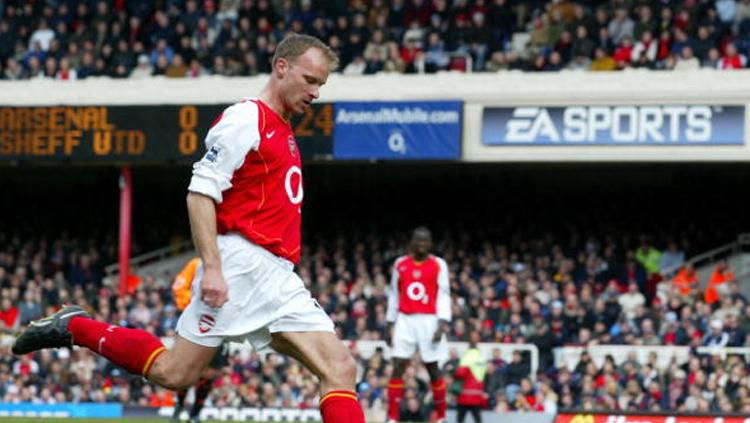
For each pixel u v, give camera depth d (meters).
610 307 64.31
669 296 66.62
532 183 84.94
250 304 17.80
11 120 78.88
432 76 75.56
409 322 43.50
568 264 72.12
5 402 61.28
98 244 87.75
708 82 72.06
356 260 75.62
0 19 85.62
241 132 17.55
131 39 81.94
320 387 18.00
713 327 61.41
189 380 18.14
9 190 91.31
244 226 17.80
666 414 40.94
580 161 73.88
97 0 84.19
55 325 18.80
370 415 57.53
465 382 52.88
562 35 76.25
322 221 86.50
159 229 88.62
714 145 72.00
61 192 90.69
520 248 79.31
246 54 79.06
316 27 80.12
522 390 57.78
